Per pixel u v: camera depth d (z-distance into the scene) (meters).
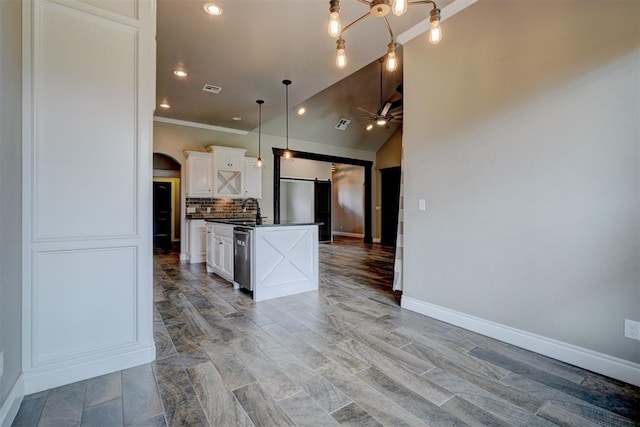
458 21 2.71
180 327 2.74
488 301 2.53
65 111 1.85
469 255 2.66
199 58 3.62
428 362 2.12
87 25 1.91
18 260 1.68
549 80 2.16
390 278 4.68
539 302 2.23
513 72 2.35
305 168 10.05
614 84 1.88
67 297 1.88
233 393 1.77
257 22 2.93
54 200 1.83
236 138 7.03
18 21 1.66
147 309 2.13
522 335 2.32
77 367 1.90
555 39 2.13
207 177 6.23
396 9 1.72
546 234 2.19
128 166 2.05
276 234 3.68
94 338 1.96
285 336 2.55
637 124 1.80
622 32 1.85
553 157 2.14
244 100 5.00
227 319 2.94
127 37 2.04
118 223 2.02
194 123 6.33
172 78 4.16
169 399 1.71
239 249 3.91
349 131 8.66
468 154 2.65
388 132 9.36
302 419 1.55
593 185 1.97
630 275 1.84
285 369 2.03
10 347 1.56
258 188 6.94
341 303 3.44
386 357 2.19
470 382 1.88
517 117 2.33
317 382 1.88
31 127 1.76
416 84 3.10
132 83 2.05
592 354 1.98
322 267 5.56
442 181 2.87
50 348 1.83
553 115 2.14
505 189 2.41
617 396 1.73
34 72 1.76
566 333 2.10
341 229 11.98
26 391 1.74
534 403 1.67
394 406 1.65
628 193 1.84
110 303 2.01
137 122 2.07
